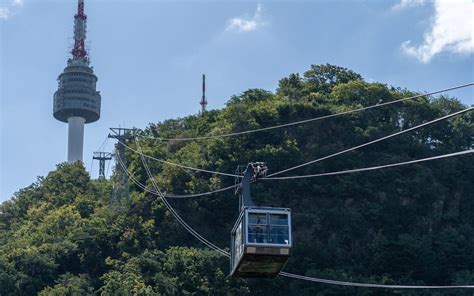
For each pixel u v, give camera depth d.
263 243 51.81
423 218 134.38
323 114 146.88
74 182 157.25
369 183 135.38
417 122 154.25
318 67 172.25
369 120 150.88
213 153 136.62
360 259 124.94
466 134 154.12
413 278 122.19
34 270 114.56
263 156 133.75
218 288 110.00
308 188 132.62
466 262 123.69
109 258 116.06
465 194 142.75
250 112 143.62
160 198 128.12
